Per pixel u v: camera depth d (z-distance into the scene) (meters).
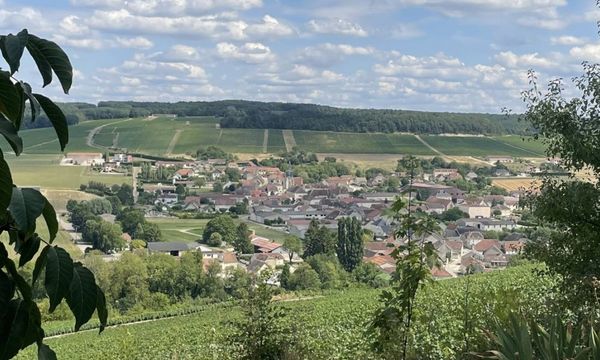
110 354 28.20
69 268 1.81
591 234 8.09
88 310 1.82
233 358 8.77
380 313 6.27
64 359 30.27
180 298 56.75
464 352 6.21
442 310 11.44
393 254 6.14
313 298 43.47
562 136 8.55
